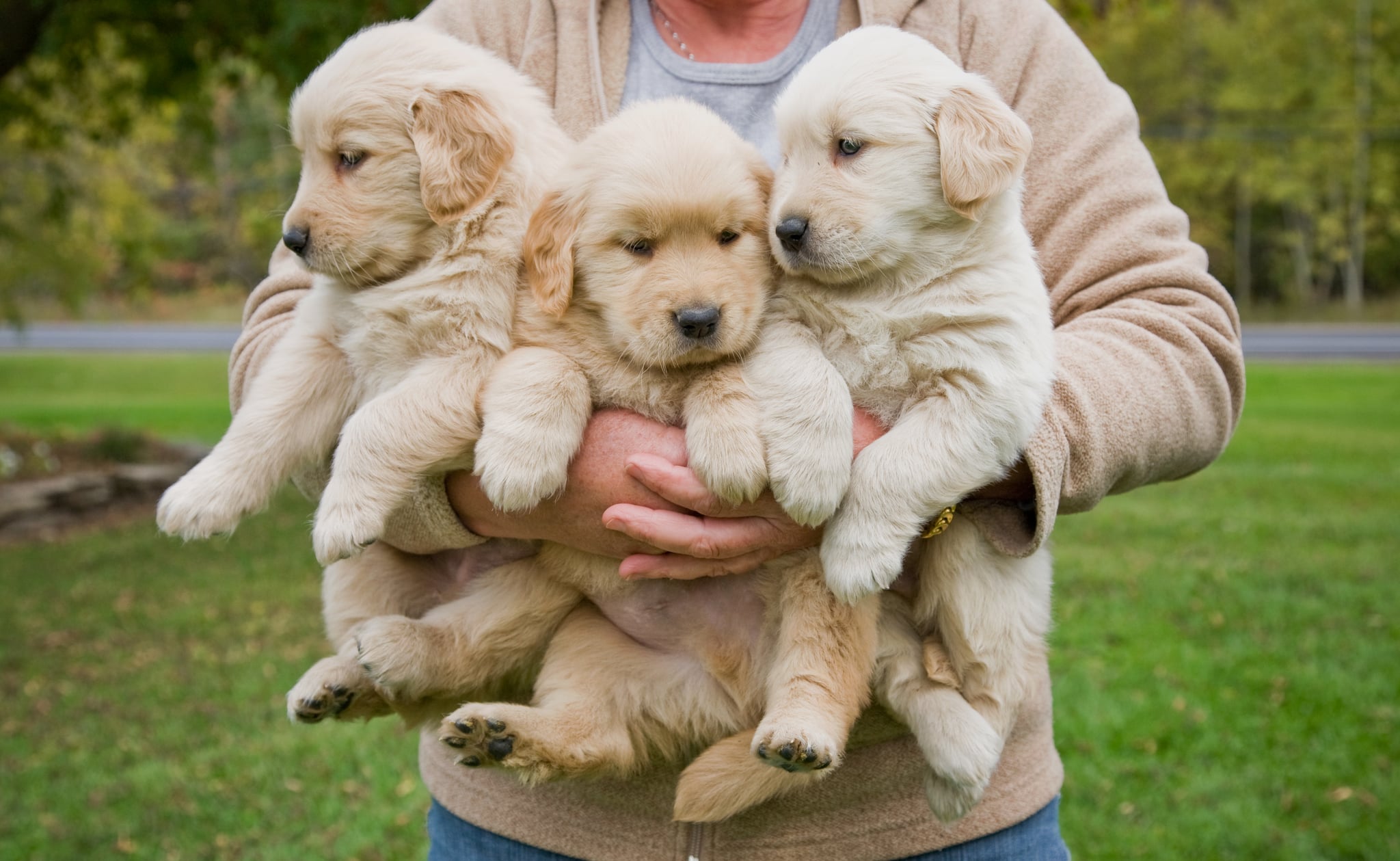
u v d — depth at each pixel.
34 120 13.57
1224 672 6.56
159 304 44.34
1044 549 2.53
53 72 13.06
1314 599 7.72
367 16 8.45
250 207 36.69
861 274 2.25
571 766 2.20
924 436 2.15
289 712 2.37
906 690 2.29
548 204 2.28
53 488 11.82
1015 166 2.18
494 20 2.77
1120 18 11.80
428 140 2.25
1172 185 37.91
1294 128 36.12
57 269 17.20
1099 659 6.79
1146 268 2.40
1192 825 5.06
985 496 2.25
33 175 16.58
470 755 2.18
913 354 2.23
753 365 2.26
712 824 2.29
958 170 2.17
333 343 2.43
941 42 2.58
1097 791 5.37
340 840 5.19
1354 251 38.12
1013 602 2.35
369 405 2.22
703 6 2.71
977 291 2.21
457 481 2.26
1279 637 7.06
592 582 2.35
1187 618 7.39
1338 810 5.16
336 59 2.40
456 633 2.34
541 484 2.13
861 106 2.26
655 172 2.25
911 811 2.31
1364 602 7.65
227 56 13.33
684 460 2.18
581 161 2.32
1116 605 7.64
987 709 2.32
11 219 16.81
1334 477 11.55
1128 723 5.97
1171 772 5.52
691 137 2.31
